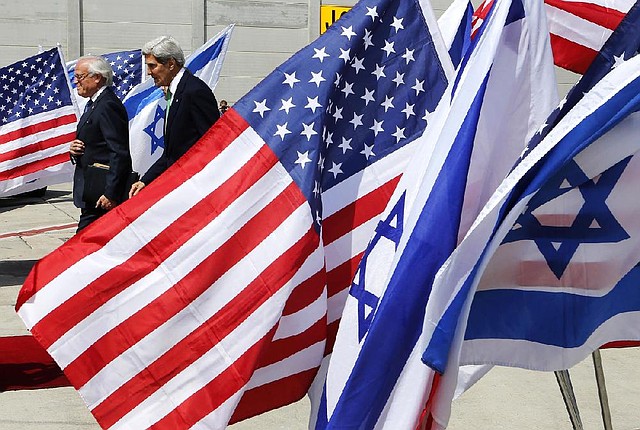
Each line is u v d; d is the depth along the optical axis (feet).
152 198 11.19
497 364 9.89
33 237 41.55
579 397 19.47
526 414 18.51
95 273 11.10
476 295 9.74
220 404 10.87
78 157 25.07
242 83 97.91
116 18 94.63
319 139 11.27
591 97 8.51
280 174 11.16
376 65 11.80
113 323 11.08
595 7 18.67
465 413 18.54
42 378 19.10
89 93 25.13
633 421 18.06
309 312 11.23
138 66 39.11
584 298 9.86
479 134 9.77
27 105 33.88
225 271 11.03
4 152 34.12
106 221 11.19
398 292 9.07
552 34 18.85
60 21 93.20
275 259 10.98
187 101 21.58
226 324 10.97
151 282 11.07
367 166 11.79
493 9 9.66
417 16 11.90
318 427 9.80
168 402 10.92
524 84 9.95
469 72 9.52
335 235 11.71
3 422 17.67
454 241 9.07
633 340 10.16
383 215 10.32
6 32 92.22
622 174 9.54
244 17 97.09
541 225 9.63
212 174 11.20
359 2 11.75
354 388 9.11
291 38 98.27
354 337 9.98
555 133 8.49
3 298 27.50
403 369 9.11
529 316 9.82
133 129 28.55
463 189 9.16
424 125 11.93
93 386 11.07
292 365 11.36
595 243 9.74
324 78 11.43
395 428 9.08
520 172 8.45
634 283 9.94
